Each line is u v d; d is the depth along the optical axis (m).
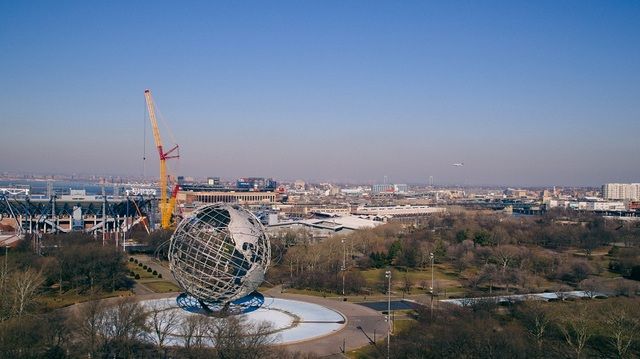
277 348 137.50
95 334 127.75
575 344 152.62
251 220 167.62
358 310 188.62
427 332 144.25
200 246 155.38
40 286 196.38
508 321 172.12
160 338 133.75
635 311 168.12
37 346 122.00
